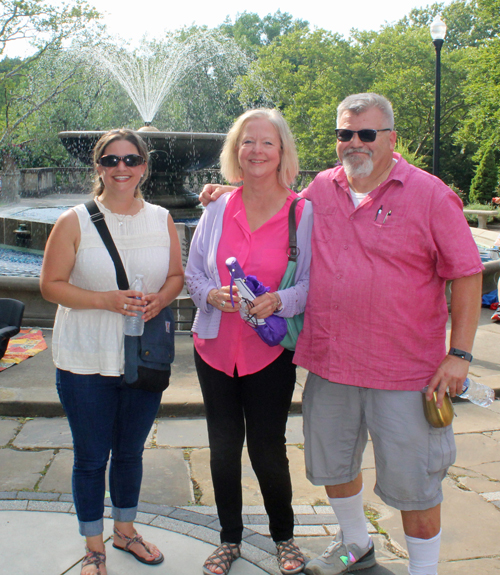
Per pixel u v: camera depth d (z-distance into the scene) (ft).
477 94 101.76
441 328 7.27
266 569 8.08
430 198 6.81
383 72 136.67
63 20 74.95
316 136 123.95
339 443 7.81
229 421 8.03
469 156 151.43
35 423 13.03
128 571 7.95
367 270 7.05
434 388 6.86
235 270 7.24
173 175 34.88
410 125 139.85
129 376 7.42
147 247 7.74
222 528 8.18
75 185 66.69
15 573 7.80
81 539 8.61
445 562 8.51
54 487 10.28
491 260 28.53
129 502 8.15
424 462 7.07
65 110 85.15
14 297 20.17
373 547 8.43
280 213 7.87
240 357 7.79
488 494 10.55
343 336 7.25
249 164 7.67
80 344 7.51
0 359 15.33
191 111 95.96
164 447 12.14
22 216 37.76
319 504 10.14
